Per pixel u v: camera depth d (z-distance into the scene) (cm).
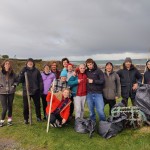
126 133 352
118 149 315
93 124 362
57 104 379
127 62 395
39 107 432
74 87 391
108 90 388
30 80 414
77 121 376
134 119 357
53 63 452
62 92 383
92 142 337
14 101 568
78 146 328
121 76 400
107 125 348
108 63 390
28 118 432
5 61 407
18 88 713
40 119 436
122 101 399
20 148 338
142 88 369
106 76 389
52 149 329
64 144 337
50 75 441
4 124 424
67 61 410
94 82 378
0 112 490
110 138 345
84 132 365
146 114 363
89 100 383
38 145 342
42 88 420
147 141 324
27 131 386
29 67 417
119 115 359
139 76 402
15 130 395
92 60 385
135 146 317
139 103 364
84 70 388
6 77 409
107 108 559
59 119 385
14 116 479
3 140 365
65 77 395
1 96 409
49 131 378
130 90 396
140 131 351
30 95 417
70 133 368
